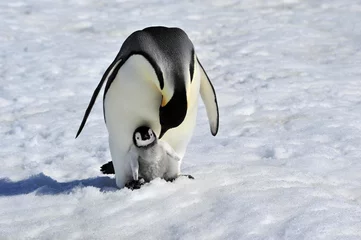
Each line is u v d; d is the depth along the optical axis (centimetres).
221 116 2319
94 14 4194
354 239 1173
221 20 4041
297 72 2955
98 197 1410
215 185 1455
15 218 1335
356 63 3141
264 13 4225
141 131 1339
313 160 1781
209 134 2098
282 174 1573
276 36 3647
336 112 2339
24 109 2405
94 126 2197
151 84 1291
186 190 1417
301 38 3609
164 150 1395
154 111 1334
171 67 1248
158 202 1355
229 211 1294
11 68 2973
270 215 1273
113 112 1362
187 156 1830
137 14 4203
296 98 2530
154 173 1448
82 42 3534
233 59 3209
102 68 3031
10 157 1859
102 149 1931
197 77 1339
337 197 1428
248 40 3566
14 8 4316
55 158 1842
